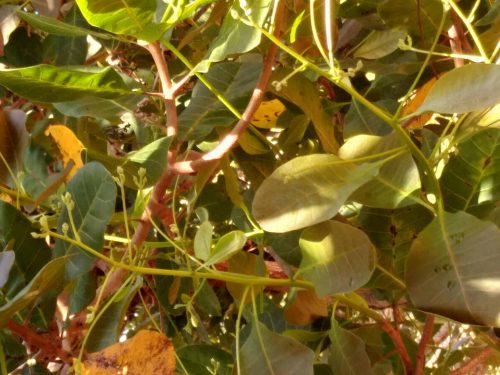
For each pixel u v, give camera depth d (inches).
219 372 23.4
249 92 22.5
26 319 17.4
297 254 20.3
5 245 18.3
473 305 14.5
